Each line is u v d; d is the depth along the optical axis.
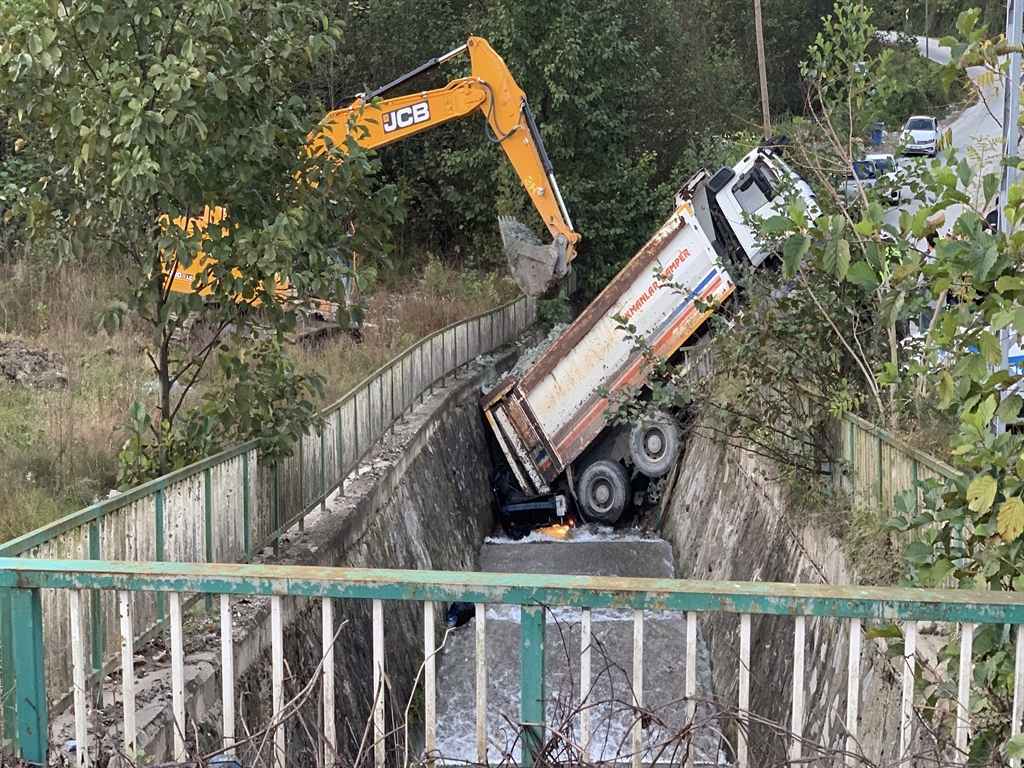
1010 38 5.09
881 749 5.21
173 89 5.73
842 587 3.02
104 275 13.52
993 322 3.45
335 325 16.30
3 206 13.95
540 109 22.98
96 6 5.80
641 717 3.06
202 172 6.18
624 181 23.28
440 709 9.62
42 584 3.23
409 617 10.15
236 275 6.46
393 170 26.11
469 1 26.78
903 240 5.49
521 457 15.31
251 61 6.39
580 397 14.98
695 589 3.00
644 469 15.00
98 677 4.58
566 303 23.92
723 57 35.19
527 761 3.10
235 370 6.88
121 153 5.71
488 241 25.30
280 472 7.54
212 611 5.87
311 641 6.83
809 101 9.09
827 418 8.23
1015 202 3.60
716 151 22.89
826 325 7.96
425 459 13.18
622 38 23.83
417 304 21.12
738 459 11.80
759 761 3.32
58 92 6.11
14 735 3.42
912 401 6.90
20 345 11.29
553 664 9.63
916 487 5.53
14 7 6.12
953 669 3.77
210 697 5.01
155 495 5.30
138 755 3.32
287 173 6.82
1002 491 3.62
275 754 3.22
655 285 14.23
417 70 15.59
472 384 17.48
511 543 15.09
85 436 8.74
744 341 8.46
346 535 8.56
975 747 3.20
